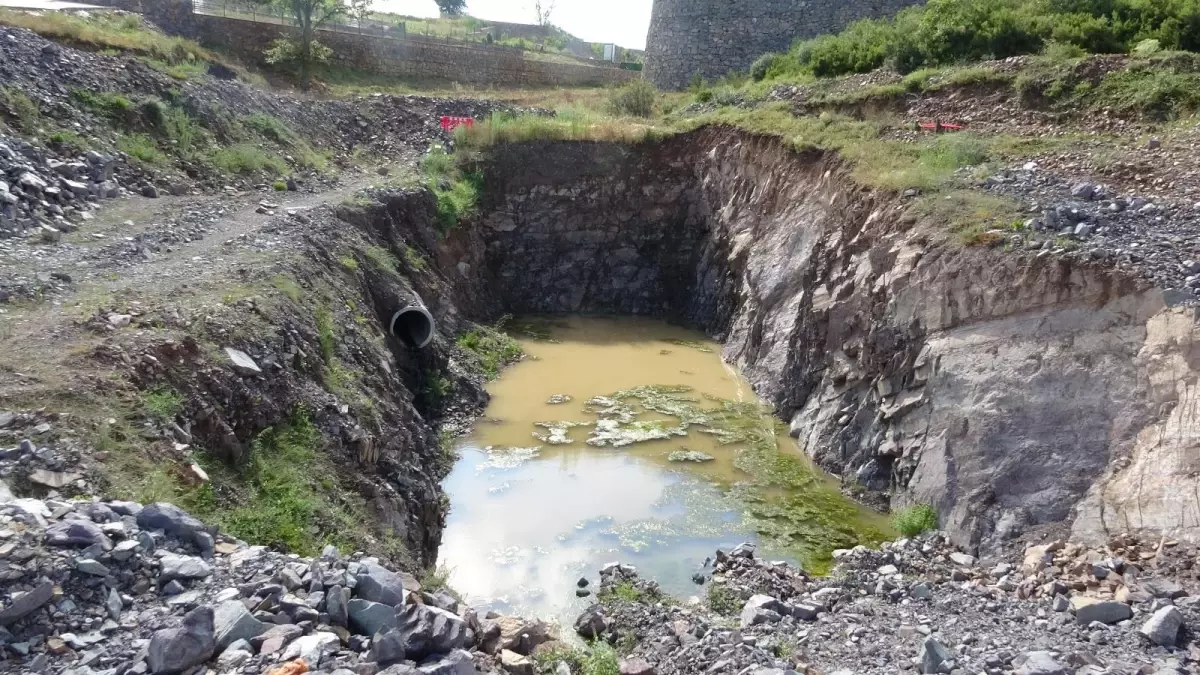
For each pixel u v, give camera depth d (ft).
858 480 44.04
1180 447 31.42
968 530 35.70
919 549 35.86
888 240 47.39
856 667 23.76
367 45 112.78
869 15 102.37
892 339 44.55
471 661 18.30
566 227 82.28
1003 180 48.67
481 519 40.81
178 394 28.27
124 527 20.58
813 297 53.52
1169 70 60.34
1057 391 35.96
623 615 30.91
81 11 84.28
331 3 106.93
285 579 20.17
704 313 76.79
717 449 49.55
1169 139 51.52
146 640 17.56
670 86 119.75
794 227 62.13
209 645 17.26
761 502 42.93
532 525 40.27
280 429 31.65
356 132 86.07
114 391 26.58
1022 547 33.32
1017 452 35.86
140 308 32.65
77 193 47.16
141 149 55.57
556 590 34.65
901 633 26.35
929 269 43.06
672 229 82.74
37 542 18.93
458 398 54.75
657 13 122.72
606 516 41.27
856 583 32.89
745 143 74.38
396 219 65.46
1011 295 38.96
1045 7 77.36
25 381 25.77
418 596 21.65
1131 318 35.09
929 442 39.86
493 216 80.89
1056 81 63.98
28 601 17.38
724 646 25.67
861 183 54.44
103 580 18.81
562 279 81.87
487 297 77.05
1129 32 71.20
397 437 40.01
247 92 75.20
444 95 106.73
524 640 23.86
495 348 65.72
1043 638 25.11
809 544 38.55
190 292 36.14
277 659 17.30
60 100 53.88
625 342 71.82
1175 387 32.73
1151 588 27.55
